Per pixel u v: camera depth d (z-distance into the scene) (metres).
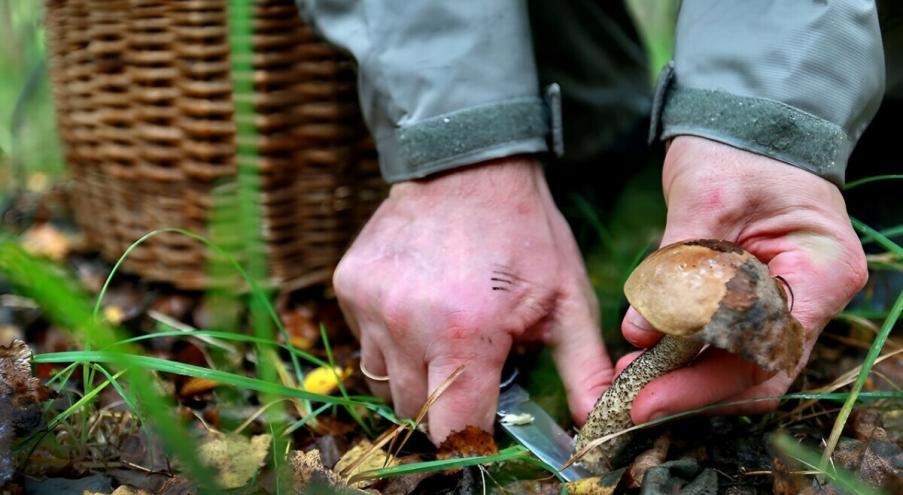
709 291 0.49
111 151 0.76
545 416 0.59
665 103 0.59
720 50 0.56
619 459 0.56
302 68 0.71
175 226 0.76
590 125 0.85
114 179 0.78
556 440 0.58
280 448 0.56
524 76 0.61
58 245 0.86
